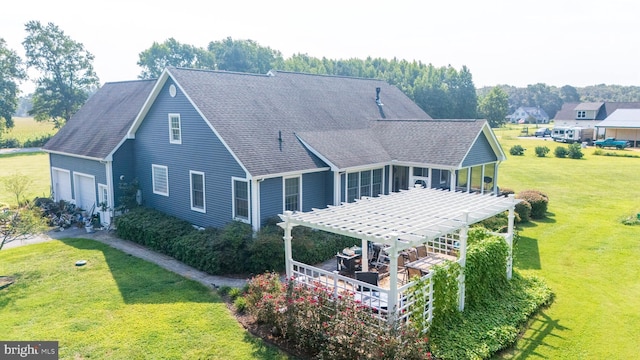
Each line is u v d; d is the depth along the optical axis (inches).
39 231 660.1
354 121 966.4
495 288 504.1
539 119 5295.3
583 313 474.3
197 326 438.6
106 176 847.7
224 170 687.7
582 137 2546.8
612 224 852.0
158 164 821.2
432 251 617.0
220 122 703.7
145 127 837.2
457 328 430.0
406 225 432.8
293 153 726.5
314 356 382.9
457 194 603.8
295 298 410.6
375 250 588.1
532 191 951.6
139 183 874.8
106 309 478.3
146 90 1013.2
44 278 572.4
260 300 445.4
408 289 400.2
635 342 413.1
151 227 717.3
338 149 781.9
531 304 482.9
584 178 1424.7
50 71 2475.4
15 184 812.6
